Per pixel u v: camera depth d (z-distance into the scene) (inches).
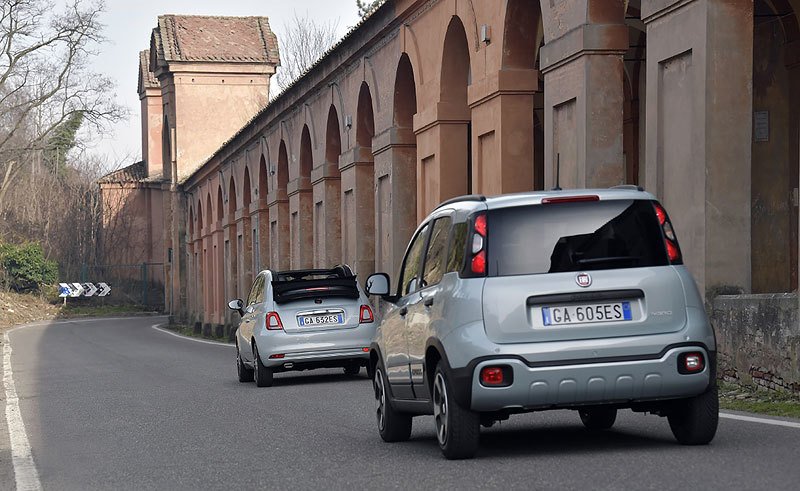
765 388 518.6
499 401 349.1
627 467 331.0
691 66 611.2
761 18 810.8
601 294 352.5
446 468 355.9
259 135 1973.4
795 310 491.2
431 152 1055.6
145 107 3654.0
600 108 726.5
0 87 2768.2
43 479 401.1
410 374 407.8
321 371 978.1
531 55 864.9
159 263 3833.7
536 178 1318.9
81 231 3922.2
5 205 4020.7
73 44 2714.1
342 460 398.6
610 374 346.9
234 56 2864.2
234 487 352.5
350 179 1366.9
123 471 407.8
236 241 2304.4
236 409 631.2
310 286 819.4
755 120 818.2
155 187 3831.2
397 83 1168.2
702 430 361.7
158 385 863.7
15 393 855.7
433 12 1039.0
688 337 351.6
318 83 1498.5
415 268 430.9
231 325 2218.3
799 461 324.2
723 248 592.1
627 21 1005.2
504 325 350.0
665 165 642.2
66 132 4343.0
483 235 359.3
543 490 303.3
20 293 3506.4
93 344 1792.6
